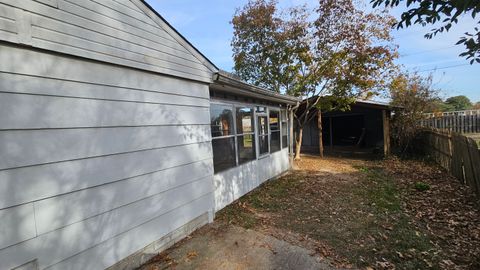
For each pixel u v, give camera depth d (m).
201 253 3.52
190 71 4.11
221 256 3.44
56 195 2.33
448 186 6.58
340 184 7.36
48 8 2.27
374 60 10.42
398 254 3.40
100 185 2.74
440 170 8.58
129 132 3.10
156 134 3.50
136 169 3.18
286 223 4.57
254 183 6.87
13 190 2.04
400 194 6.14
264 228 4.34
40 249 2.21
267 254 3.47
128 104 3.10
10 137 2.03
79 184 2.53
